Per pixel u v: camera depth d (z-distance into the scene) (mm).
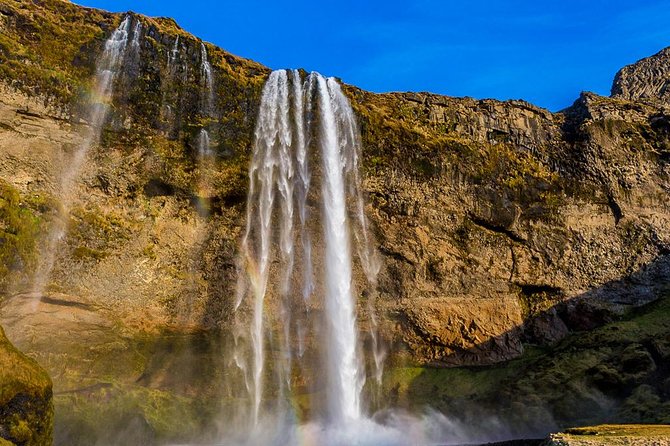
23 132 34344
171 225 37438
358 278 40250
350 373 38844
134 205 36844
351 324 39562
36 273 33062
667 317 38750
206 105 38062
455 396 37938
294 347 38344
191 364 36438
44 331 33031
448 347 40125
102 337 34469
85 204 35500
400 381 38906
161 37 38000
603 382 35406
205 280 37594
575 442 24562
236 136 38312
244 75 39812
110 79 36594
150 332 35969
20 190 33750
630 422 31844
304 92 40219
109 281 35156
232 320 37406
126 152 36594
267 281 38594
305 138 39844
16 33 35500
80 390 32906
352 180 40469
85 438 31688
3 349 22656
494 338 40344
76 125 35656
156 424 33281
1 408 21344
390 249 40781
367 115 40906
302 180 39750
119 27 37438
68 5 37688
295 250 39344
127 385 34312
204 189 37906
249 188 38469
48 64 35531
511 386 37219
